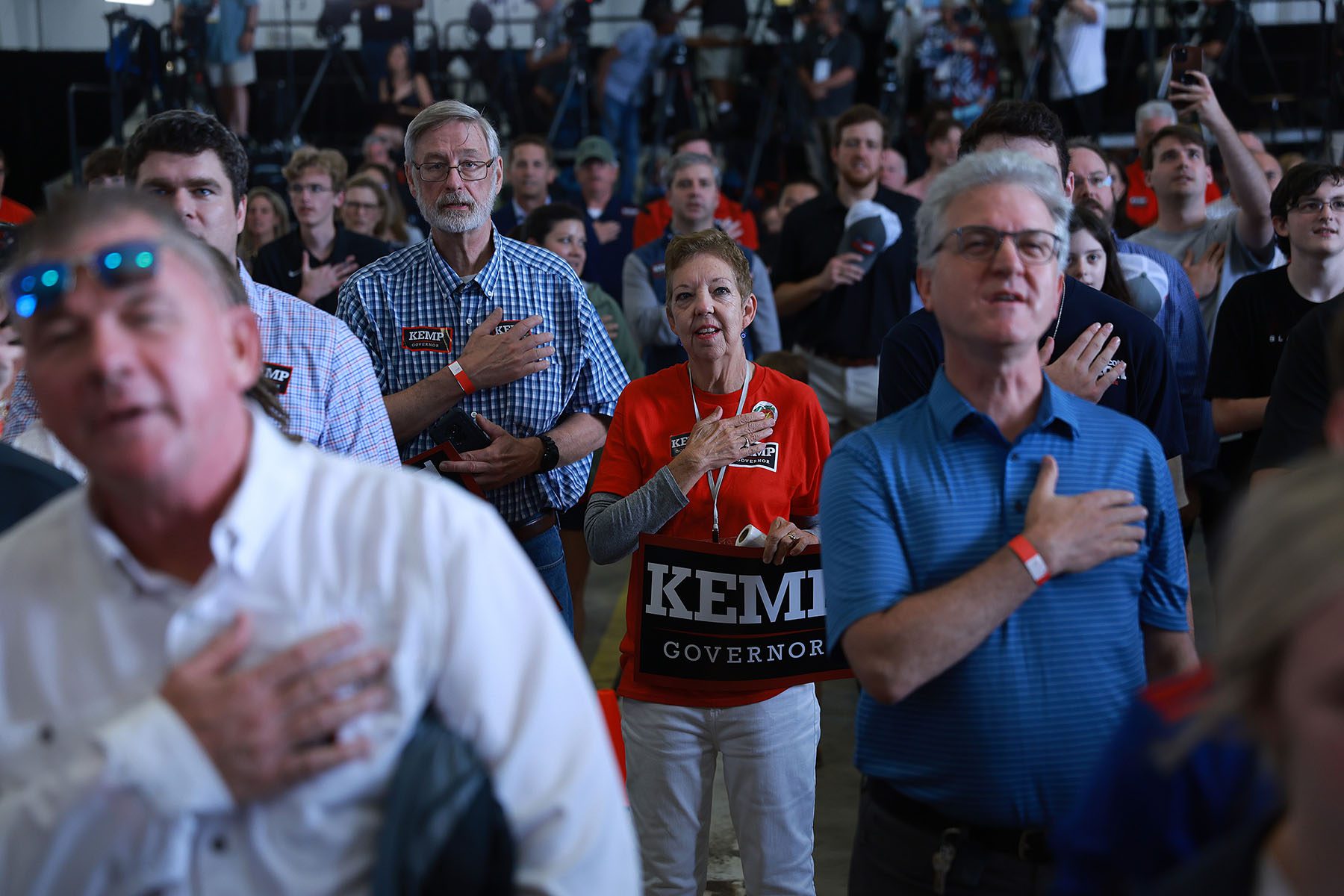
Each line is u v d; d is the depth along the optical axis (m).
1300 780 0.86
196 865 1.22
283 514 1.29
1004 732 1.85
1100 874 1.26
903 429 2.00
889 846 1.95
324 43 13.62
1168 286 4.07
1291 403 2.66
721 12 11.21
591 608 6.02
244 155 2.80
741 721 2.79
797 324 5.87
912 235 5.75
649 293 5.84
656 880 2.86
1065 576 1.87
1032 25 10.46
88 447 1.20
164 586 1.26
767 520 2.93
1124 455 1.97
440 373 3.32
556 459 3.46
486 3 12.33
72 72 11.66
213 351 1.25
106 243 1.22
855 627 1.86
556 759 1.29
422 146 3.44
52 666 1.26
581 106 11.11
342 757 1.20
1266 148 10.27
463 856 1.22
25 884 1.18
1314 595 0.84
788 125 10.78
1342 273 3.77
